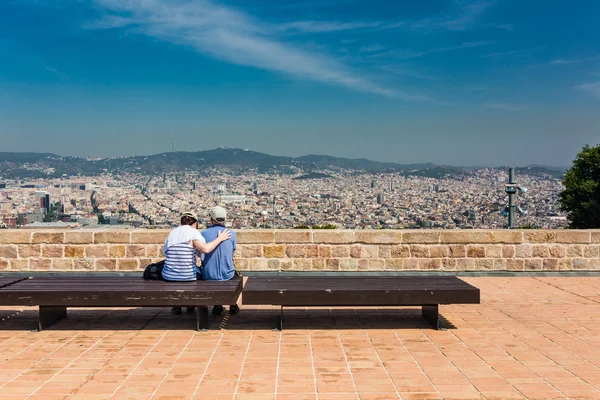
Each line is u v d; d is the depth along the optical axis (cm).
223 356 485
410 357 480
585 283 810
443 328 575
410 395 394
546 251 864
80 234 845
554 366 457
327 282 603
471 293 561
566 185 2805
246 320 616
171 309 663
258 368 452
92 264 847
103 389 405
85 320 614
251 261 850
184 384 416
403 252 852
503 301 701
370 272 852
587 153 2745
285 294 555
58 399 386
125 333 562
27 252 848
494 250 859
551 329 573
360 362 468
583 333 558
